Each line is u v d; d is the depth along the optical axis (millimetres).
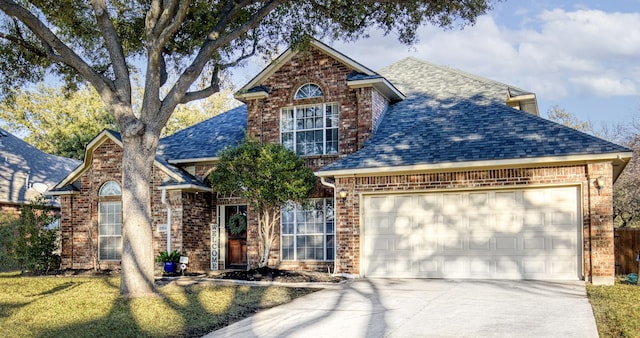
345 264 16766
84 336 9289
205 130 23219
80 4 15047
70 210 21609
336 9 16219
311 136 19844
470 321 9820
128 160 13047
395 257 16547
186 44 16078
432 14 15945
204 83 17484
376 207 16891
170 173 19938
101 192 21156
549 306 11000
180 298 12492
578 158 14391
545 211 15148
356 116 19234
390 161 16422
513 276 15328
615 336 8633
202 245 20719
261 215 19328
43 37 12844
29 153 30000
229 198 21078
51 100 44188
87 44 16641
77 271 19578
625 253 18375
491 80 22297
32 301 12594
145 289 12812
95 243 20969
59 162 31688
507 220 15516
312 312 11023
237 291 13516
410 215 16531
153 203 20312
